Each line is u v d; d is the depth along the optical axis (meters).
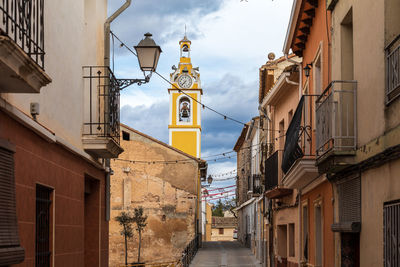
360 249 8.55
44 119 7.79
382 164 7.40
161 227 35.44
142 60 11.24
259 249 31.78
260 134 30.48
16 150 6.58
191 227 35.62
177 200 35.91
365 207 8.25
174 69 54.47
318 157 9.98
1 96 6.13
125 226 33.47
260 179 29.06
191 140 53.19
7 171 6.14
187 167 36.34
